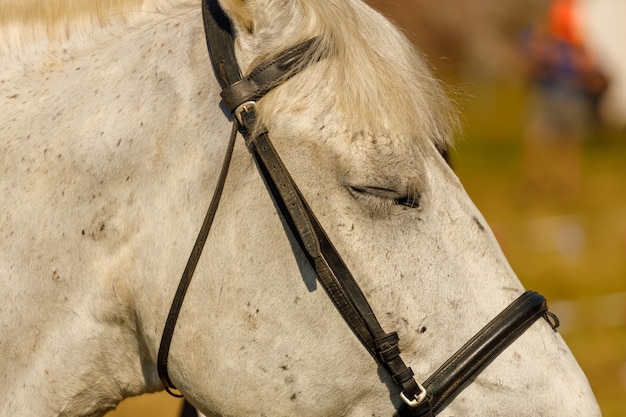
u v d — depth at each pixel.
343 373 4.45
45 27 5.07
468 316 4.44
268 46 4.41
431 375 4.41
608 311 18.80
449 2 50.94
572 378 4.52
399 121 4.31
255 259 4.42
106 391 4.89
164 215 4.55
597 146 41.19
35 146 4.72
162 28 4.85
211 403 4.63
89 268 4.65
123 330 4.77
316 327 4.41
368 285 4.34
